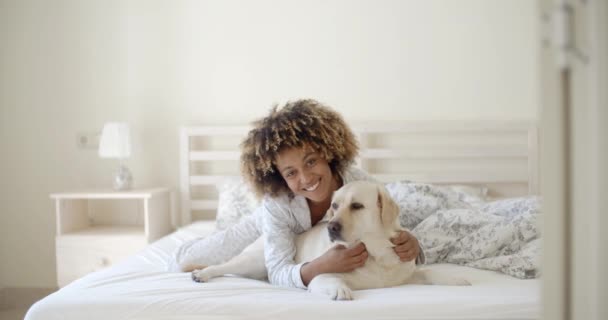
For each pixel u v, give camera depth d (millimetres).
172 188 3170
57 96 3197
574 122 769
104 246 2762
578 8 756
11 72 3203
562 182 771
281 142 1563
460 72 3045
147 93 3170
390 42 3074
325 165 1622
